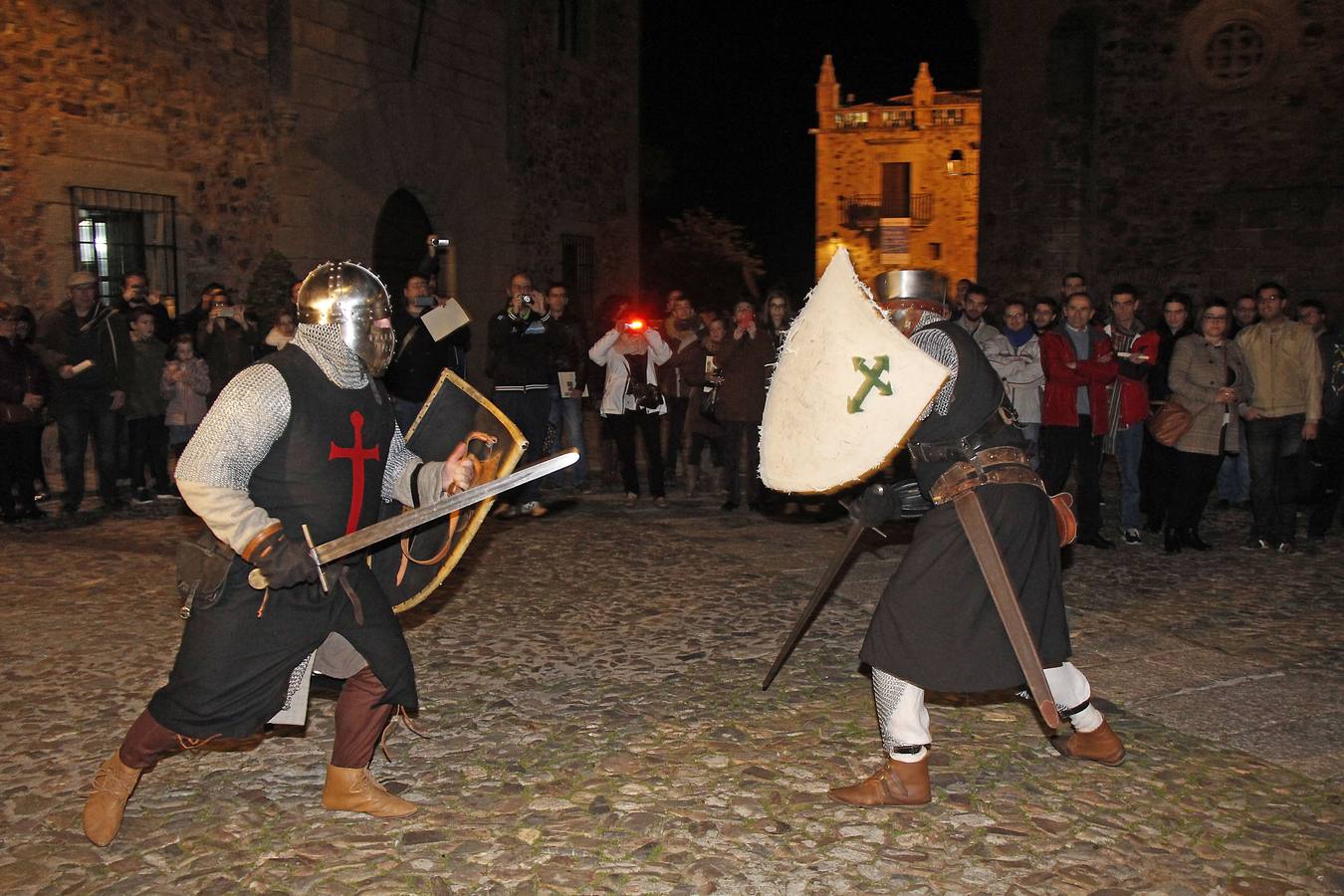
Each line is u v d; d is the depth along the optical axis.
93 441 8.89
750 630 5.65
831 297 3.54
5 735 4.25
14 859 3.29
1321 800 3.72
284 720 3.32
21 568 6.86
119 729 4.31
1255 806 3.67
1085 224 15.63
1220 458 7.30
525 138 16.67
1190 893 3.12
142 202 10.34
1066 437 7.50
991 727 4.34
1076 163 15.48
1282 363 7.42
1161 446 8.03
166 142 10.47
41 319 8.77
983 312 9.39
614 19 19.44
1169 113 15.22
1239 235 15.06
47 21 9.31
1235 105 14.89
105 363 8.71
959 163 32.66
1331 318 14.66
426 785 3.81
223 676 3.07
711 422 9.34
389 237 13.91
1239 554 7.45
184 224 10.72
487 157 15.75
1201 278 15.32
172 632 5.56
